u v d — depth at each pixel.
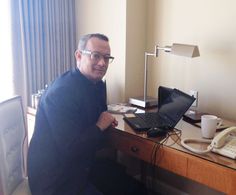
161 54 2.38
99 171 1.93
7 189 1.40
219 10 1.95
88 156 1.51
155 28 2.39
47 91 1.45
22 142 1.59
